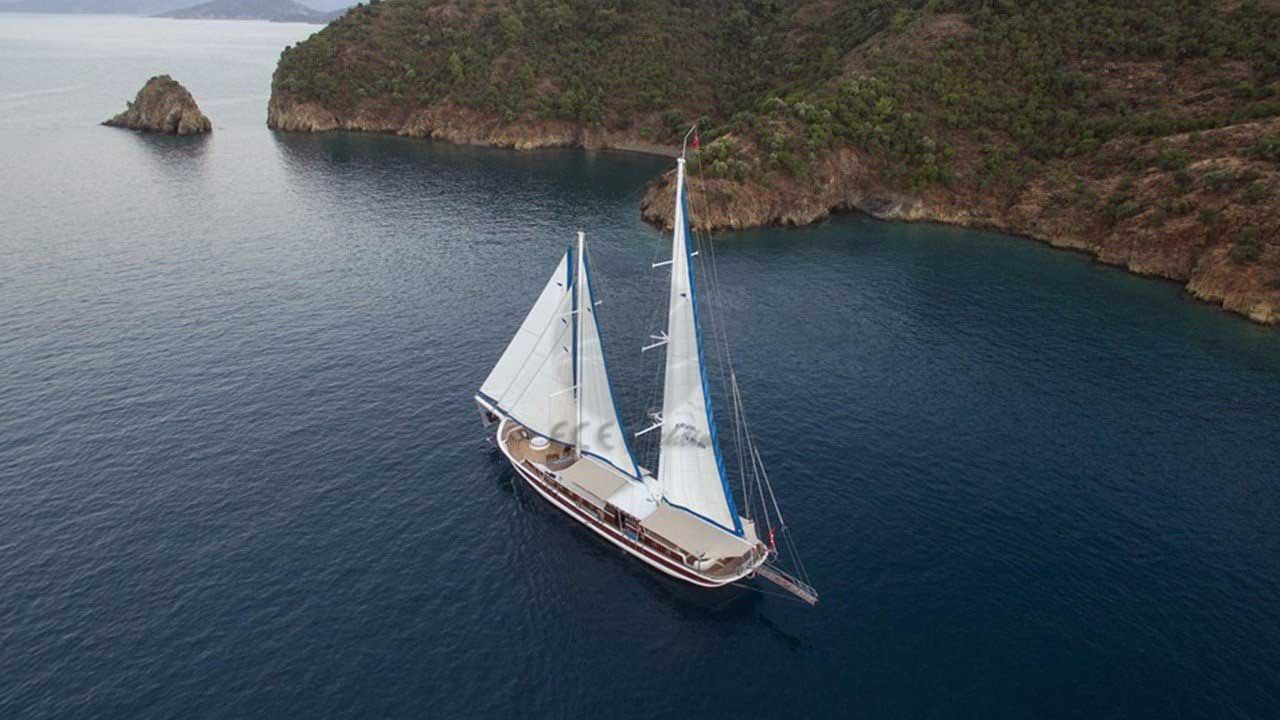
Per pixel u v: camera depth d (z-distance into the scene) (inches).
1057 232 4847.4
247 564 1947.6
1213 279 3902.6
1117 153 5039.4
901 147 5669.3
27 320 3312.0
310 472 2333.9
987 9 6333.7
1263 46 5132.9
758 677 1672.0
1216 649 1727.4
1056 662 1692.9
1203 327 3550.7
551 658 1712.6
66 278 3831.2
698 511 1946.4
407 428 2591.0
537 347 2181.3
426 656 1701.5
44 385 2770.7
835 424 2642.7
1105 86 5536.4
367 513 2164.1
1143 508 2214.6
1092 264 4500.5
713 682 1659.7
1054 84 5669.3
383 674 1649.9
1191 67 5344.5
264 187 5959.6
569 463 2249.0
